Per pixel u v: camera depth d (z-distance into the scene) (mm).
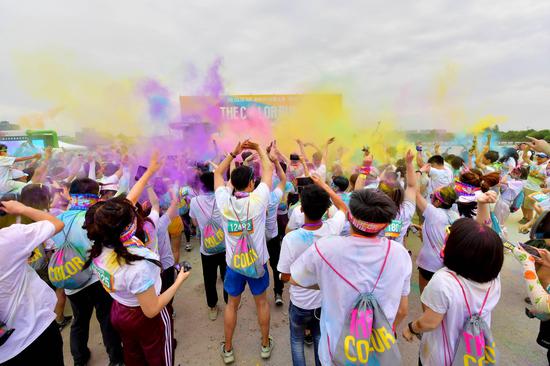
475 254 1270
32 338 1579
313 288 1444
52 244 2660
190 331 2932
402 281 1323
